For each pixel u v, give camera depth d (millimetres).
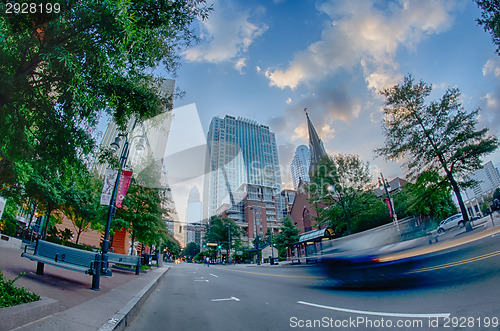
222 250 65812
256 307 5809
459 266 7855
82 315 3861
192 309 5809
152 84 4871
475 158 16953
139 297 6219
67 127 3551
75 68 3082
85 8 2986
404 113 19156
